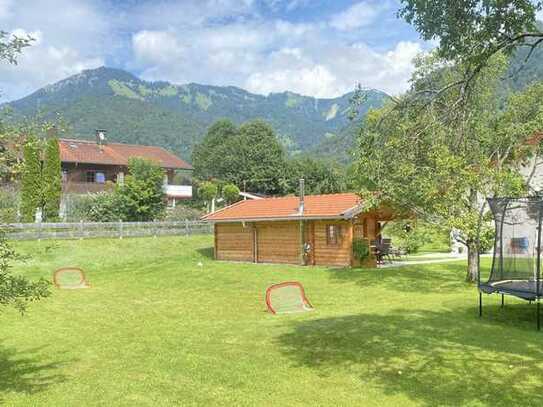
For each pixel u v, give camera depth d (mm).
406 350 9445
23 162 7062
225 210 30984
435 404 6910
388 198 17828
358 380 8039
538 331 10867
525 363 8508
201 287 20375
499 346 9578
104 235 32094
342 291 18031
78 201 38094
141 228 33969
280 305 15594
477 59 8141
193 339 11297
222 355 9805
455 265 23422
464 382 7691
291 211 26422
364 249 23781
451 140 10172
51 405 7375
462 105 9359
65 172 47719
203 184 55969
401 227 20250
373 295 16797
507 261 13219
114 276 24078
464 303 14344
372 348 9695
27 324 13734
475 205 18359
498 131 18297
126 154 55406
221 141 78500
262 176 68312
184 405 7211
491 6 7609
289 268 24797
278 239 27484
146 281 22438
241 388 7867
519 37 7824
